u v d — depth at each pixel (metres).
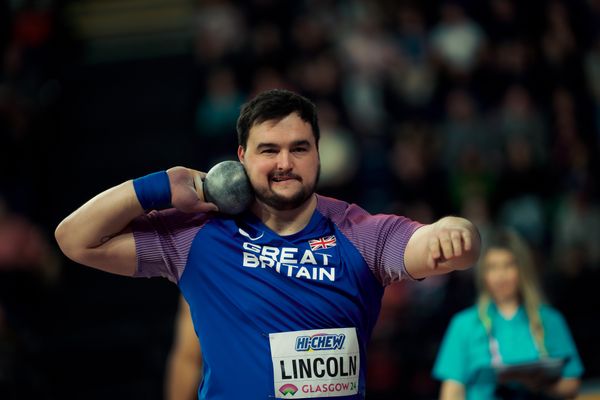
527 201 18.88
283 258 6.06
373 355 15.56
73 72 25.48
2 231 18.84
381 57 21.69
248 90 21.45
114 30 27.52
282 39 21.86
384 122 20.77
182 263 6.20
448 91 20.77
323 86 20.50
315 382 5.93
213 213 6.30
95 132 24.00
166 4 27.62
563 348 9.76
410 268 5.93
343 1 23.19
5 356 12.18
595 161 19.86
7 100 21.50
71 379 16.72
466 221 5.74
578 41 22.06
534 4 21.88
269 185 6.07
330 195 19.36
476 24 21.88
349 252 6.10
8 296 18.44
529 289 9.88
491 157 19.52
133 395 16.48
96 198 6.12
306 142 6.07
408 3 22.81
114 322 19.16
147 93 24.84
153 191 6.07
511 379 9.47
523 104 20.12
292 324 5.95
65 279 20.53
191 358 9.41
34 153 22.06
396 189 19.36
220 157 20.59
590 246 18.39
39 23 24.45
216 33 22.56
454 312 16.25
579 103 20.67
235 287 6.06
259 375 5.91
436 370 9.88
